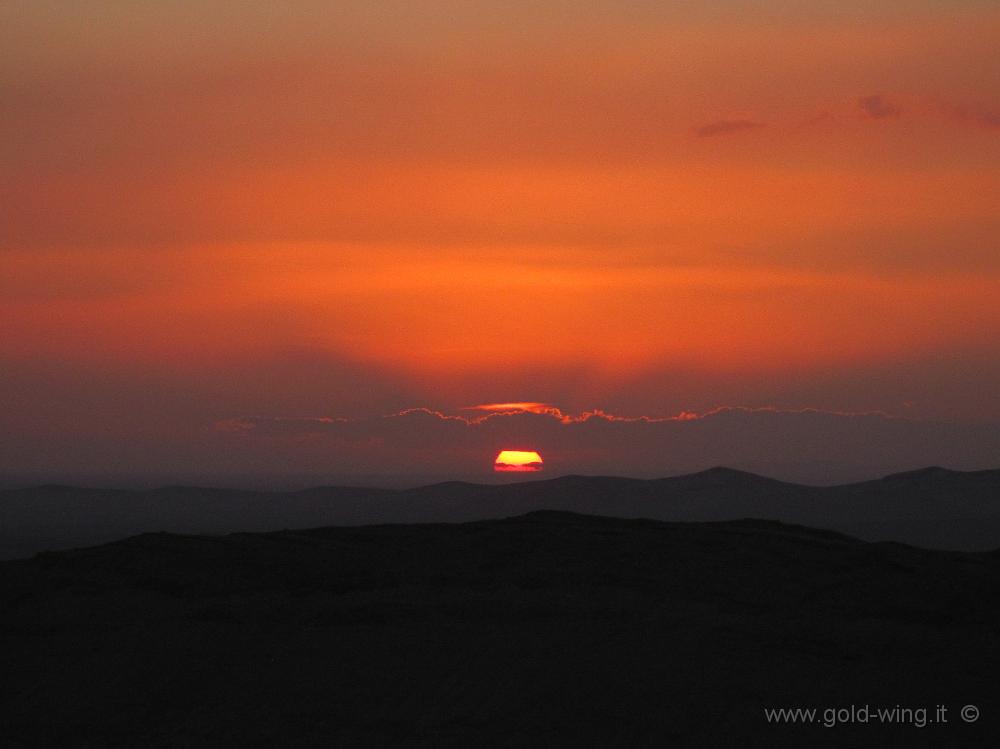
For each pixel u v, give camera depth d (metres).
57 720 27.02
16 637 32.91
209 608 34.69
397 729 25.78
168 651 31.09
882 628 32.53
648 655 29.52
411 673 28.83
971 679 28.11
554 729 25.38
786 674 28.25
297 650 30.72
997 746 24.17
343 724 26.16
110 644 31.86
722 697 26.78
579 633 31.31
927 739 24.52
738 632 31.50
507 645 30.41
